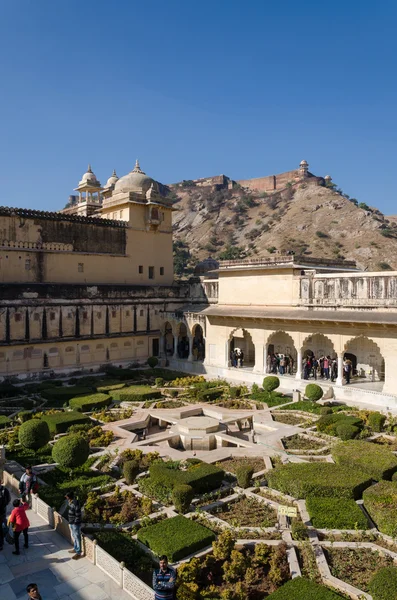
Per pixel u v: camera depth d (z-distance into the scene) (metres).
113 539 13.47
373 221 136.00
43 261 41.03
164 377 38.41
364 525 14.26
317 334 35.59
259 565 12.57
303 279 35.84
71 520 13.01
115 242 46.31
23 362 37.31
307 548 13.09
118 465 19.81
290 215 153.88
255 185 196.88
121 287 43.94
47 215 41.28
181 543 12.83
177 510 15.40
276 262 38.16
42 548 13.34
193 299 48.19
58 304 39.25
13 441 22.14
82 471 19.08
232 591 11.32
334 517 14.40
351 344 35.81
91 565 12.46
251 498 16.56
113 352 43.38
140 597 10.87
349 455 19.19
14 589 11.38
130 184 49.69
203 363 42.31
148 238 49.25
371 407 29.34
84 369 41.09
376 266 115.81
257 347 38.09
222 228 165.25
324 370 34.97
